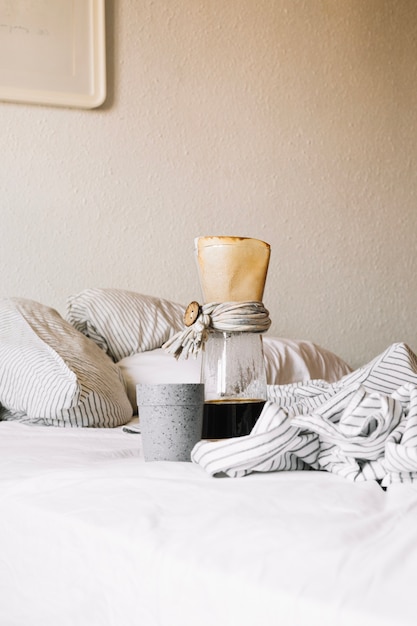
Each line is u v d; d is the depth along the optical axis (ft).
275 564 1.60
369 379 3.88
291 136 9.70
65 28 8.18
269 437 2.49
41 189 8.18
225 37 9.25
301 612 1.42
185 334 3.01
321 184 9.93
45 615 2.19
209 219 9.11
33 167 8.14
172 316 7.36
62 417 5.00
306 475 2.51
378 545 1.61
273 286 9.59
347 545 1.64
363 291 10.27
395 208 10.55
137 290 8.68
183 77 8.98
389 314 10.49
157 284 8.79
